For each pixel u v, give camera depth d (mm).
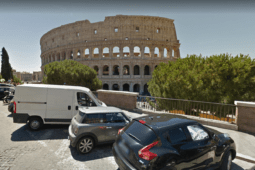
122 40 51500
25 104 7684
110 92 13945
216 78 13188
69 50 57125
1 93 18531
